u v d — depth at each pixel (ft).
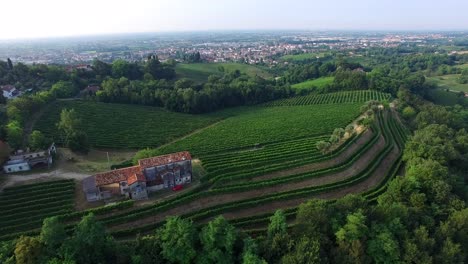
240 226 248.73
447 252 208.44
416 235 216.74
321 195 289.74
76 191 282.36
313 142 398.62
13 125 354.13
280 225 217.15
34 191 273.13
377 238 209.77
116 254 196.34
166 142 446.19
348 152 351.87
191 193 275.39
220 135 459.73
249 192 284.41
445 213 244.01
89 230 192.13
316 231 213.25
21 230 231.91
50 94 526.98
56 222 191.21
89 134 439.22
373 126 425.28
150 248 203.10
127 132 467.93
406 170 325.21
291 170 319.06
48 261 177.99
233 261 203.51
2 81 625.41
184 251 197.26
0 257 182.50
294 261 188.96
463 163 339.57
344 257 200.64
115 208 248.52
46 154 327.47
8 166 307.99
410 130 495.00
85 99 595.88
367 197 290.15
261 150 380.58
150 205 255.91
